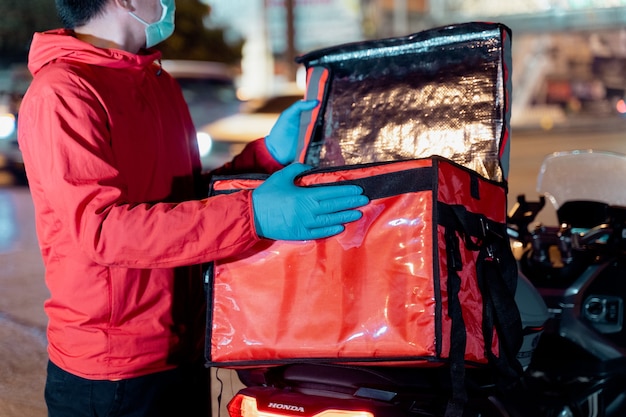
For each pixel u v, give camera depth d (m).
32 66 2.18
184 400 2.27
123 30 2.23
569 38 31.47
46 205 2.07
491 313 1.96
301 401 2.14
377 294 1.87
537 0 29.94
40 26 18.02
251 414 2.19
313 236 1.90
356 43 2.55
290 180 1.95
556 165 3.56
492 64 2.33
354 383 2.15
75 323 2.07
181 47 24.64
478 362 1.94
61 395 2.13
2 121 11.22
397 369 2.15
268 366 2.03
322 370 2.18
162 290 2.13
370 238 1.89
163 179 2.26
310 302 1.93
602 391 2.95
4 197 10.36
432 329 1.81
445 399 2.12
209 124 10.78
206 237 1.90
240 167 2.68
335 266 1.91
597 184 3.49
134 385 2.12
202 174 2.61
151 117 2.22
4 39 17.80
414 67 2.46
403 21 30.61
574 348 2.95
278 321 1.95
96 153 1.98
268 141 2.66
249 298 1.98
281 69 33.22
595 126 22.58
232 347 1.98
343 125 2.53
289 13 29.62
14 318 5.34
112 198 1.94
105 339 2.06
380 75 2.52
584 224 3.31
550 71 31.38
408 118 2.41
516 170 12.36
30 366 4.55
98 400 2.10
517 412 2.77
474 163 2.27
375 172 1.90
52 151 1.96
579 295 2.95
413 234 1.85
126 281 2.07
